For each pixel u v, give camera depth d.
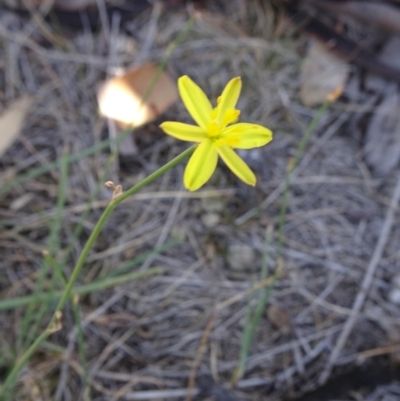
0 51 0.30
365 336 0.28
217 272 0.28
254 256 0.28
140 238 0.28
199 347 0.26
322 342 0.27
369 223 0.30
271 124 0.30
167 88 0.28
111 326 0.26
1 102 0.29
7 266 0.27
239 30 0.32
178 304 0.27
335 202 0.30
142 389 0.26
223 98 0.15
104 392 0.25
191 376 0.26
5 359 0.25
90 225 0.28
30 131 0.29
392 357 0.27
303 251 0.29
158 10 0.31
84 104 0.30
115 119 0.28
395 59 0.32
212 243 0.28
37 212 0.27
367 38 0.33
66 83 0.30
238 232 0.28
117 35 0.31
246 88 0.31
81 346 0.22
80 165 0.28
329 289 0.28
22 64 0.30
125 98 0.27
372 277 0.29
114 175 0.28
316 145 0.31
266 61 0.31
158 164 0.29
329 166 0.30
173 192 0.28
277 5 0.32
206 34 0.31
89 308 0.26
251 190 0.29
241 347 0.27
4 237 0.27
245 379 0.26
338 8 0.32
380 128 0.31
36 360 0.25
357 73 0.32
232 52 0.31
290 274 0.28
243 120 0.30
